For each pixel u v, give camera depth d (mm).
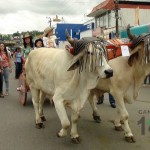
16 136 6223
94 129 6664
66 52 5512
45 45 8648
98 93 6676
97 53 5082
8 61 10938
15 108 8664
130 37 5859
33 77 6605
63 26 27234
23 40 9148
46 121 7250
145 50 5520
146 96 10500
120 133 6379
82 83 5375
